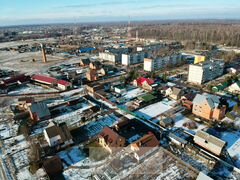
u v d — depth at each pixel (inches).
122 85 2974.9
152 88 2844.5
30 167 1407.5
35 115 2036.2
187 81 3211.1
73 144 1680.6
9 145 1684.3
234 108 2213.3
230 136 1756.9
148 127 1921.8
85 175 1352.1
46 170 1321.4
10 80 3164.4
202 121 2005.4
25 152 1592.0
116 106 2347.4
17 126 1993.1
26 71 3988.7
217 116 1998.0
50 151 1583.4
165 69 3919.8
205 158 1459.2
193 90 2827.3
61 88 3041.3
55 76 3543.3
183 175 1341.0
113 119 2082.9
